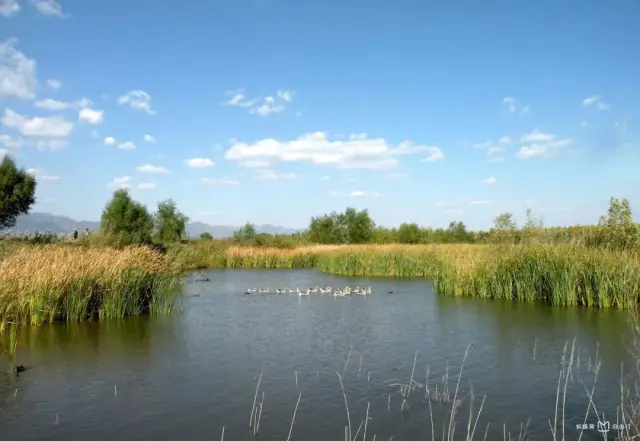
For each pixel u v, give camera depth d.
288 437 10.34
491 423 10.96
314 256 62.97
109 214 54.25
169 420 11.34
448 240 86.75
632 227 30.03
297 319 23.91
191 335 20.27
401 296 31.70
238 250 65.06
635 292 24.50
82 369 15.43
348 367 15.43
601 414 11.36
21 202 54.28
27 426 11.08
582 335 18.98
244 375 14.70
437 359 16.22
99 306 24.70
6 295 21.19
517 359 15.98
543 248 29.00
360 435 10.41
